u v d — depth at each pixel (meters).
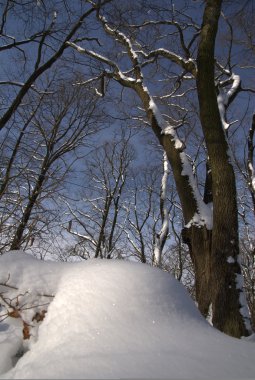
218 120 5.84
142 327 2.34
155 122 7.03
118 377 1.78
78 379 1.76
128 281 2.68
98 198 18.97
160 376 1.83
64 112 12.69
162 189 13.09
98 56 8.05
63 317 2.49
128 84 7.97
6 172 7.50
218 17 6.25
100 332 2.26
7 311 2.90
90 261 3.16
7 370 2.38
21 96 7.28
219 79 9.09
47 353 2.17
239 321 4.62
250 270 13.80
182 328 2.47
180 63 7.64
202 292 5.24
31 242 7.37
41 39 7.71
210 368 2.00
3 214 6.78
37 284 2.99
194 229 5.69
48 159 12.08
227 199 5.36
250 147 10.82
